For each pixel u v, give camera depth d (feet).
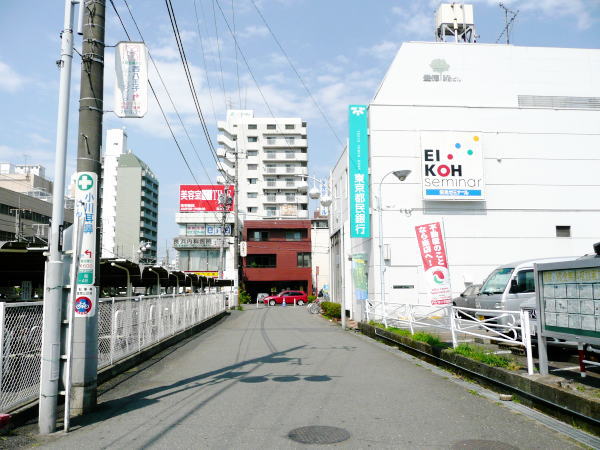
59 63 18.92
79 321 19.88
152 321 38.68
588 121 72.28
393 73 73.82
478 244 68.90
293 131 241.76
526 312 21.84
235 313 103.81
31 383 19.48
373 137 69.72
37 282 44.98
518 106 73.97
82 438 16.02
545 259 39.11
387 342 44.65
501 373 22.41
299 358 34.63
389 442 15.33
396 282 67.36
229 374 28.04
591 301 17.98
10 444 15.37
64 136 18.63
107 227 286.46
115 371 28.14
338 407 19.89
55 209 18.31
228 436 15.93
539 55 76.28
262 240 176.24
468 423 17.57
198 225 181.37
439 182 68.03
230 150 239.91
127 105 23.16
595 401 15.97
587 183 71.15
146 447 14.88
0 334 16.90
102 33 22.09
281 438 15.70
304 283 179.32
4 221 153.69
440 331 46.44
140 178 279.90
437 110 70.79
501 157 70.64
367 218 68.69
